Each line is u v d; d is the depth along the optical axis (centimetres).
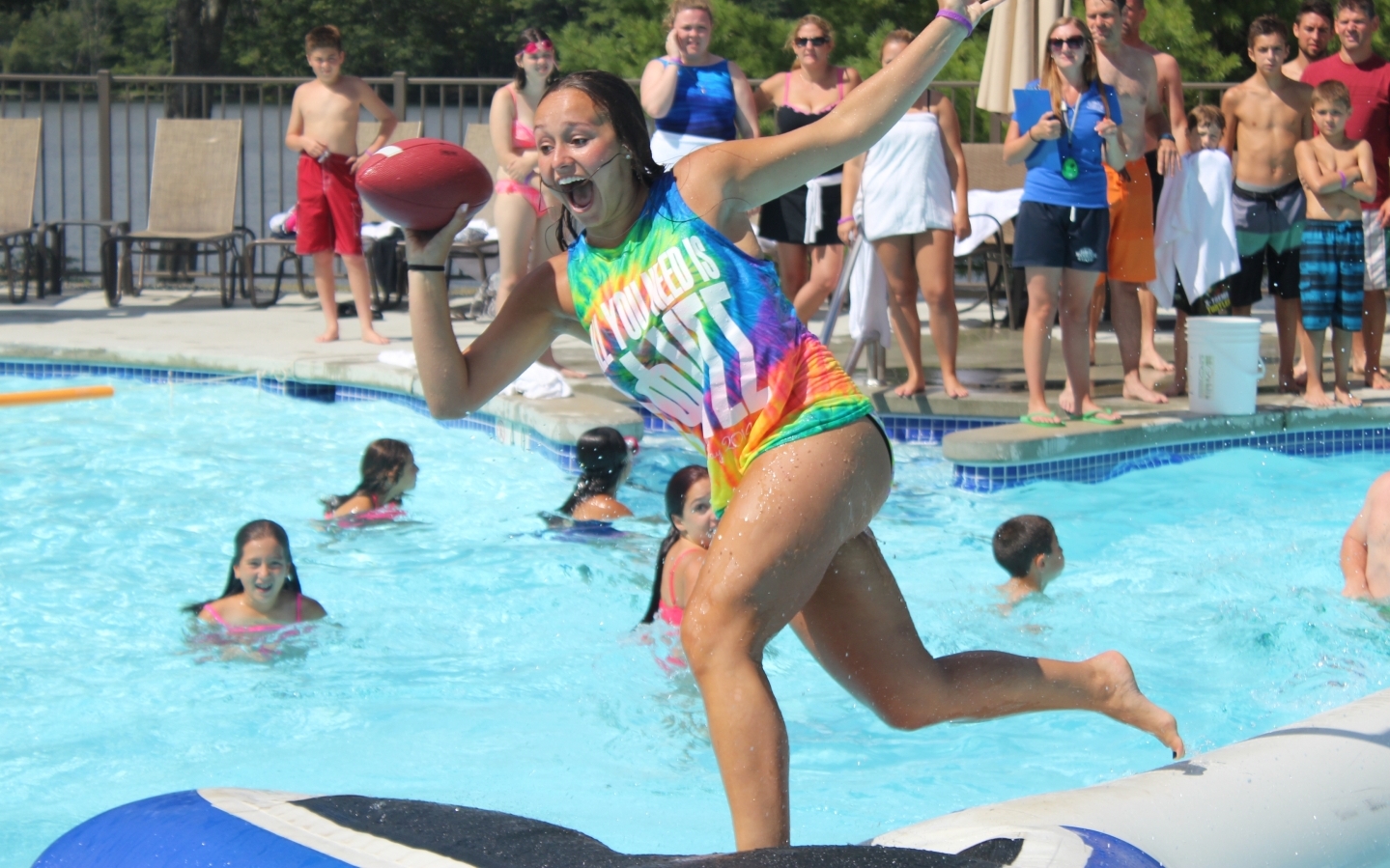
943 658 291
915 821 339
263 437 762
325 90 930
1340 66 795
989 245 1048
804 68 795
